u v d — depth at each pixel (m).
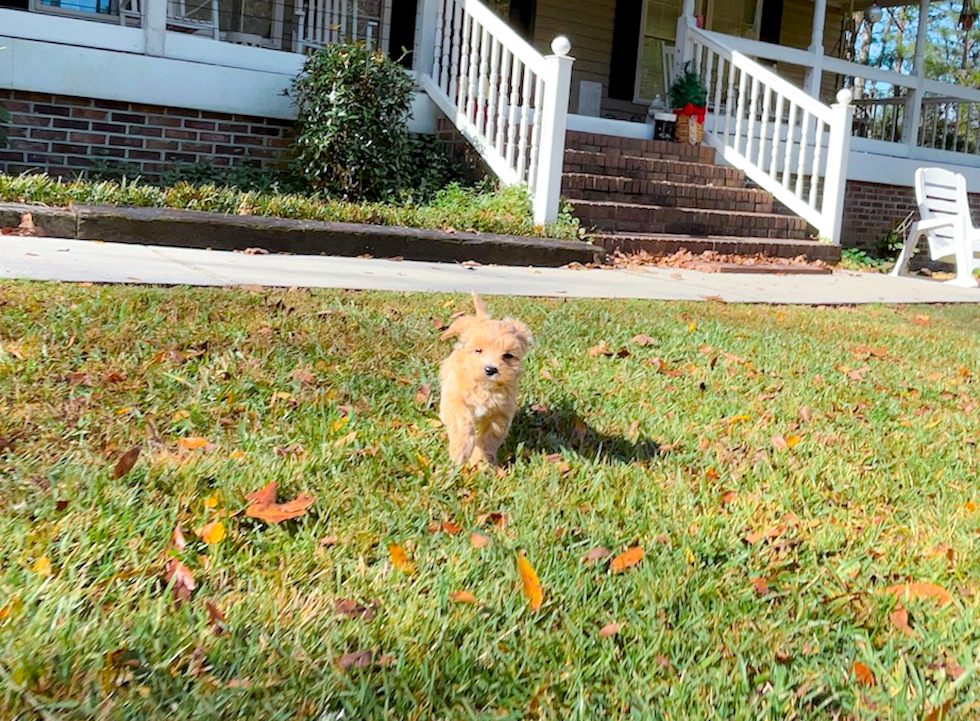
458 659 1.13
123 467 1.56
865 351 3.39
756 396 2.60
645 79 9.70
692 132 7.17
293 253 4.32
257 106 5.77
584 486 1.77
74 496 1.45
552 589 1.33
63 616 1.13
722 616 1.31
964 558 1.56
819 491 1.88
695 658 1.21
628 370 2.70
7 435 1.68
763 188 7.05
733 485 1.87
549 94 5.40
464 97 6.14
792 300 4.57
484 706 1.07
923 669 1.22
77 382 2.00
